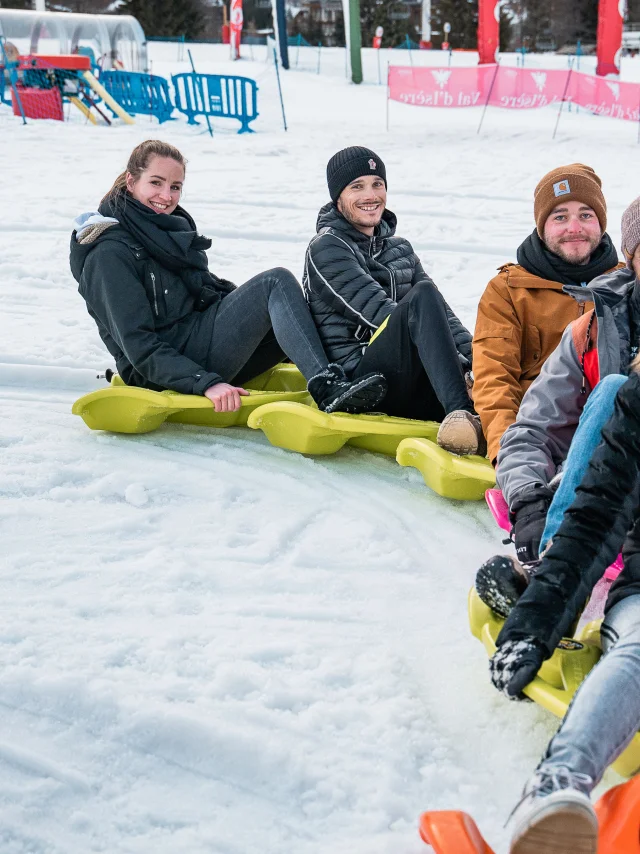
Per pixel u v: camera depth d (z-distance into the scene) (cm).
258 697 193
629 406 164
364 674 201
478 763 177
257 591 236
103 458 318
